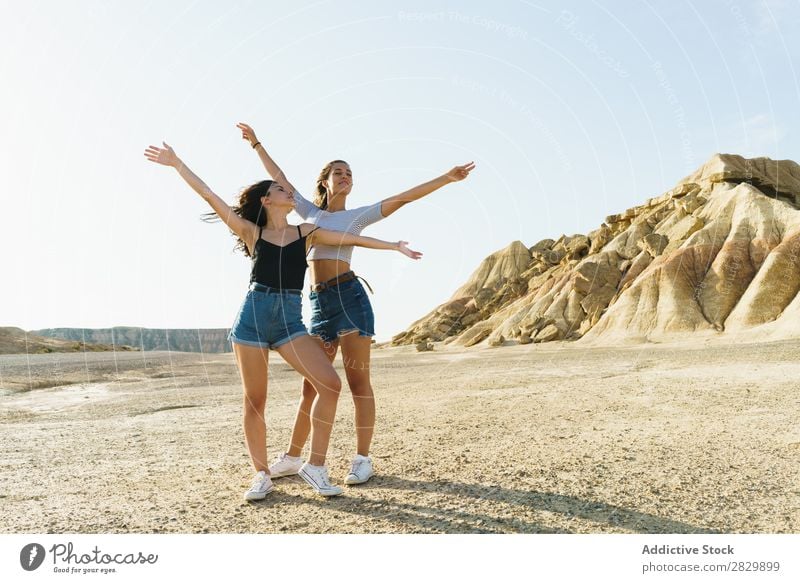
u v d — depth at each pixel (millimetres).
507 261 76500
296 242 3949
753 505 3385
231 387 13766
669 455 4527
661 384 9422
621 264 50188
